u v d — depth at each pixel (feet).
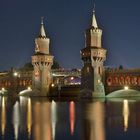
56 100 485.97
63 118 247.91
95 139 165.27
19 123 221.05
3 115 273.95
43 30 627.46
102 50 540.52
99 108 332.80
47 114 279.08
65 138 168.96
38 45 618.03
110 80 544.62
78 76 654.53
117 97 542.16
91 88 535.19
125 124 211.82
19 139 166.81
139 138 165.78
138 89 521.24
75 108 336.49
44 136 173.78
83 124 213.87
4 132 185.78
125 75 532.73
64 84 634.02
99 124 213.05
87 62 540.11
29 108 342.23
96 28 543.39
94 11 545.85
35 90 617.62
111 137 168.96
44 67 615.16
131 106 352.90
